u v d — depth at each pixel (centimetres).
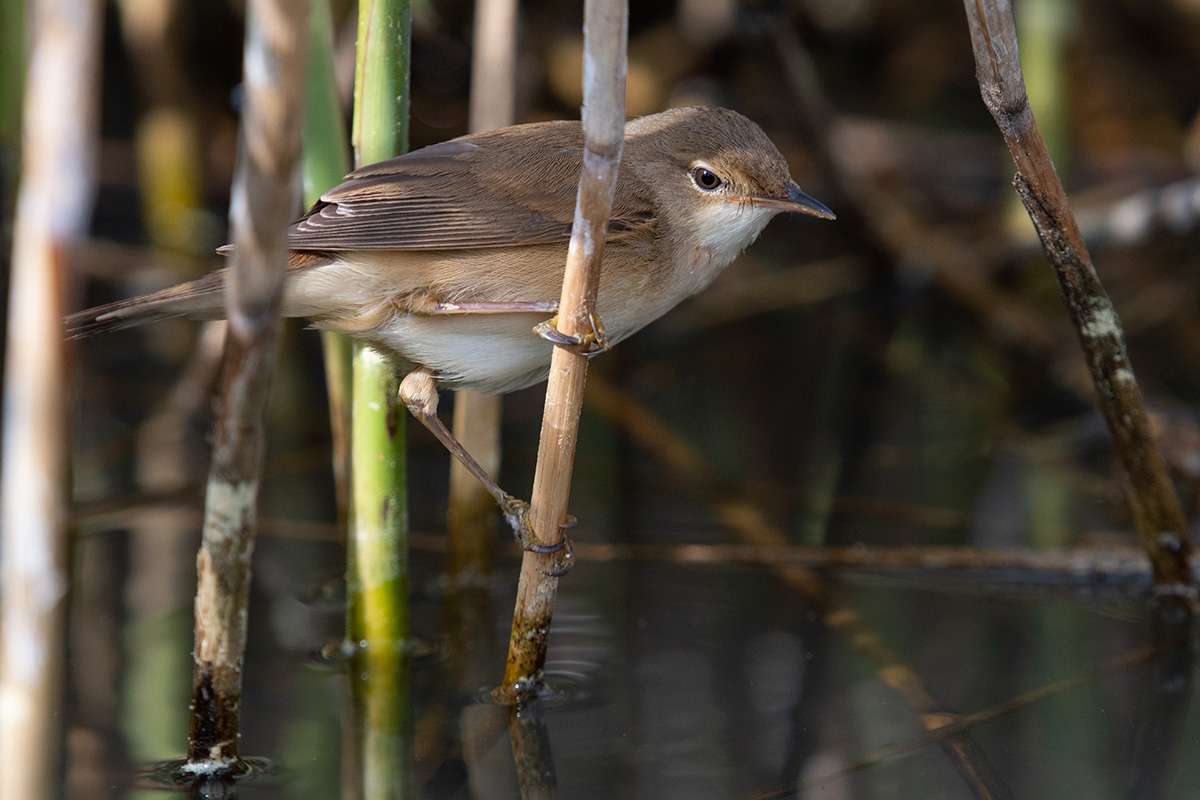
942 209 1780
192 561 988
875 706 771
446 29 1548
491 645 864
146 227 1642
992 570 986
